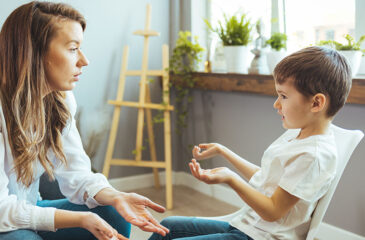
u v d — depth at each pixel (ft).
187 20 11.05
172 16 11.23
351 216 7.29
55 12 3.88
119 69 10.65
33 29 3.78
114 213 4.38
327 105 3.83
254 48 8.72
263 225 4.00
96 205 4.42
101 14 10.25
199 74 10.16
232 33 9.19
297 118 3.88
